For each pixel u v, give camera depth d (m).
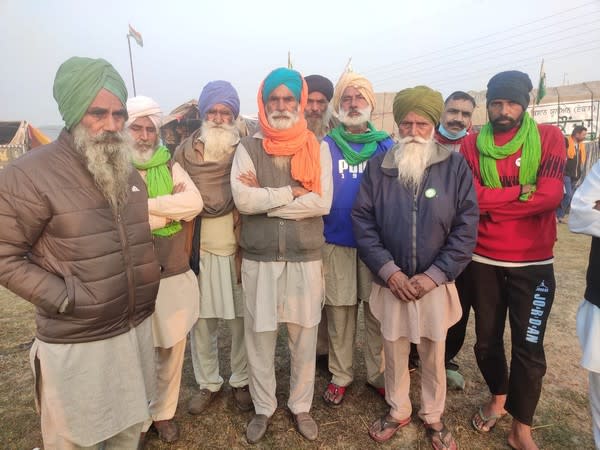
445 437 2.32
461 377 2.88
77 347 1.59
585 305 2.00
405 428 2.50
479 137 2.39
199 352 2.67
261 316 2.31
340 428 2.52
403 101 2.20
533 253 2.23
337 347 2.73
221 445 2.39
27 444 2.38
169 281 2.27
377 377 2.79
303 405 2.50
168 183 2.27
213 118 2.51
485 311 2.38
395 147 2.31
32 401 2.78
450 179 2.16
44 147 1.57
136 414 1.79
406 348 2.36
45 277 1.50
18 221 1.47
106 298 1.60
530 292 2.23
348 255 2.64
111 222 1.61
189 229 2.44
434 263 2.14
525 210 2.18
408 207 2.16
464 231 2.11
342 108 2.64
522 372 2.21
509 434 2.35
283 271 2.35
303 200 2.23
